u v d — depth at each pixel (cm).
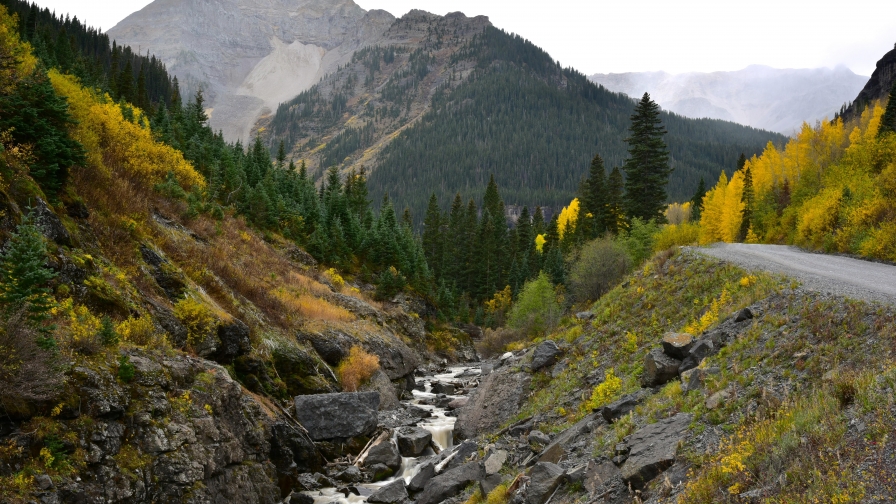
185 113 7250
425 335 5309
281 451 1560
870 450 672
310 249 5022
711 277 1898
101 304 1369
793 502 649
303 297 3170
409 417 2358
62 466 933
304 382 2131
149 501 1072
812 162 6469
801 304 1280
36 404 955
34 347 952
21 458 893
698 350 1323
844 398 812
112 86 7194
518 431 1603
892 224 2622
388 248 6225
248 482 1362
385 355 3081
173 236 2402
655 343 1686
